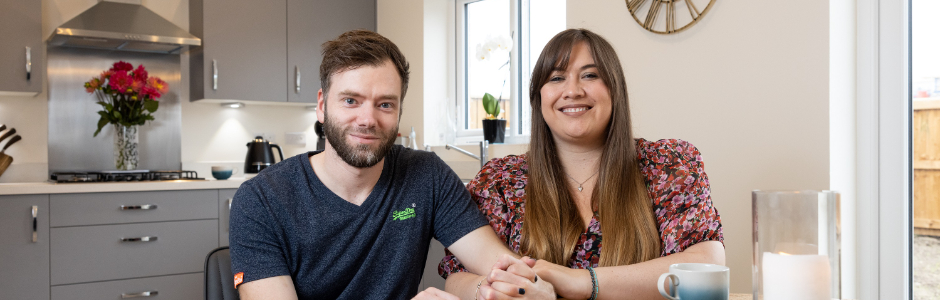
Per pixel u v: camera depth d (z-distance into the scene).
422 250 1.32
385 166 1.29
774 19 2.04
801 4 1.98
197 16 3.58
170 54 3.65
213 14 3.49
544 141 1.36
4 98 3.25
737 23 2.13
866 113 1.99
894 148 1.93
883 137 1.96
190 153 3.73
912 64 1.92
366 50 1.15
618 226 1.24
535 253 1.26
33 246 2.76
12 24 3.04
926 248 1.91
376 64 1.15
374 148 1.16
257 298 1.14
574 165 1.36
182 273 3.09
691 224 1.25
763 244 0.79
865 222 2.01
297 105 4.06
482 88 3.65
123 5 3.38
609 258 1.23
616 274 1.11
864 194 2.01
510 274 1.05
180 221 3.09
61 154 3.37
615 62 1.31
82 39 3.20
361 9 4.01
